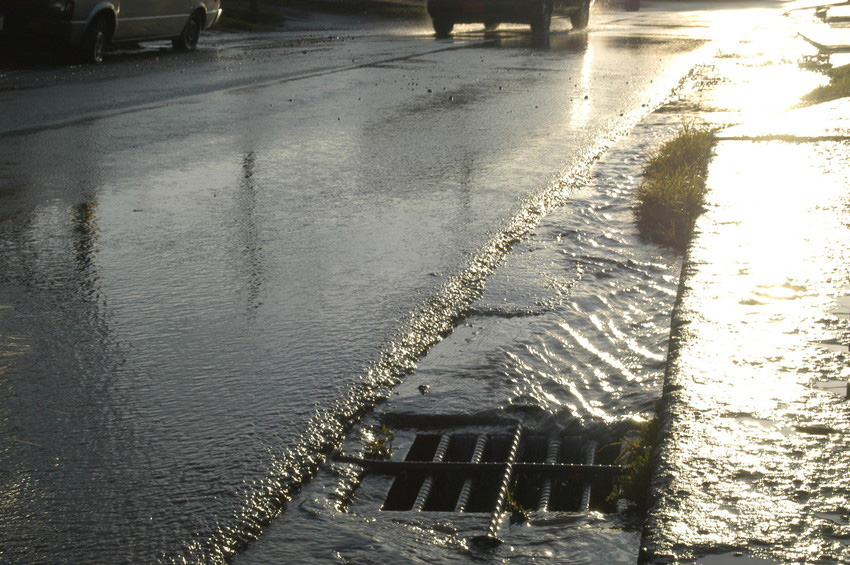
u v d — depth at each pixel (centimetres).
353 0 3503
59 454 339
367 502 313
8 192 742
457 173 812
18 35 1623
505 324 468
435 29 2527
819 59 1716
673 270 543
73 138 980
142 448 344
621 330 455
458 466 331
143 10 1797
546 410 371
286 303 497
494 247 595
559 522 295
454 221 657
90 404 380
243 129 1036
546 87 1420
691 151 793
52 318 475
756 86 1345
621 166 830
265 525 296
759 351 383
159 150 915
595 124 1073
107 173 812
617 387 392
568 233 624
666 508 276
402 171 820
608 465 331
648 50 2073
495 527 292
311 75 1562
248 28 2597
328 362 421
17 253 584
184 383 400
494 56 1914
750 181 674
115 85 1420
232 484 319
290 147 931
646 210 646
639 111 1171
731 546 256
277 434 354
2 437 352
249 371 412
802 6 4703
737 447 308
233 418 367
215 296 507
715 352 384
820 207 596
